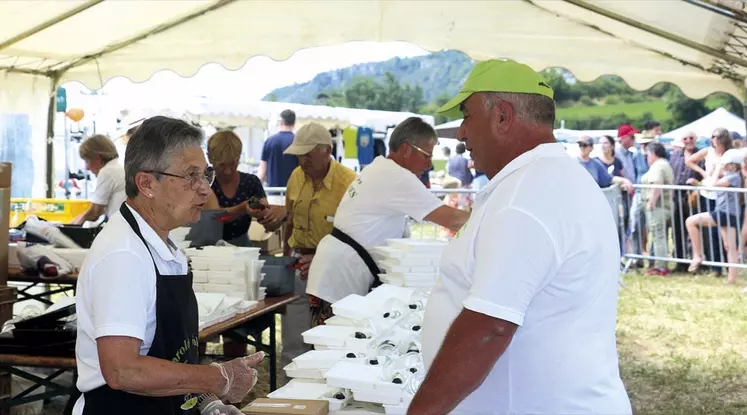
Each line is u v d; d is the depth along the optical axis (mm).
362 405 2365
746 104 6816
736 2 5422
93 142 6141
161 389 1893
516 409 1744
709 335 7129
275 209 4770
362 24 6926
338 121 14617
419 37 6992
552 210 1656
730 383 5707
